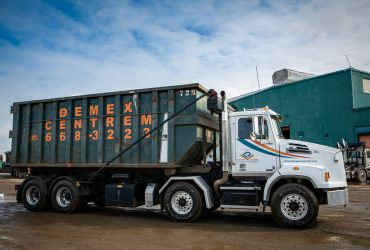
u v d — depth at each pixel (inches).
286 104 1322.6
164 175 385.4
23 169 453.1
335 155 326.3
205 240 263.0
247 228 310.3
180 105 356.2
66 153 411.5
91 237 275.4
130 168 386.0
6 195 631.2
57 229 309.1
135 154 371.2
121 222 346.0
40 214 402.0
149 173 390.3
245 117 350.3
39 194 421.4
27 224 334.6
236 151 347.9
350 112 1137.4
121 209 446.9
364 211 408.2
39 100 434.9
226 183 343.6
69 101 416.8
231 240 262.4
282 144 334.6
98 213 410.3
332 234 281.1
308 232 289.3
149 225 328.2
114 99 390.9
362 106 1156.5
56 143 420.2
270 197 323.9
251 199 325.7
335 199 307.0
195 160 383.2
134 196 376.8
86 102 405.1
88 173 415.5
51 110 429.7
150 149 365.7
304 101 1266.0
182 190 344.5
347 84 1149.7
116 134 382.6
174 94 359.6
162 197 359.6
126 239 267.7
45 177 432.1
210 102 342.0
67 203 410.0
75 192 401.7
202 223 337.4
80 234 287.3
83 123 403.9
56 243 255.4
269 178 320.2
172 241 260.2
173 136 354.0
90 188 418.3
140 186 388.2
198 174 366.9
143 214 402.3
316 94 1234.0
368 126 1088.8
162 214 402.0
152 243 254.2
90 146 398.9
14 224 334.6
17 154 443.5
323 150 328.5
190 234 285.1
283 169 315.9
